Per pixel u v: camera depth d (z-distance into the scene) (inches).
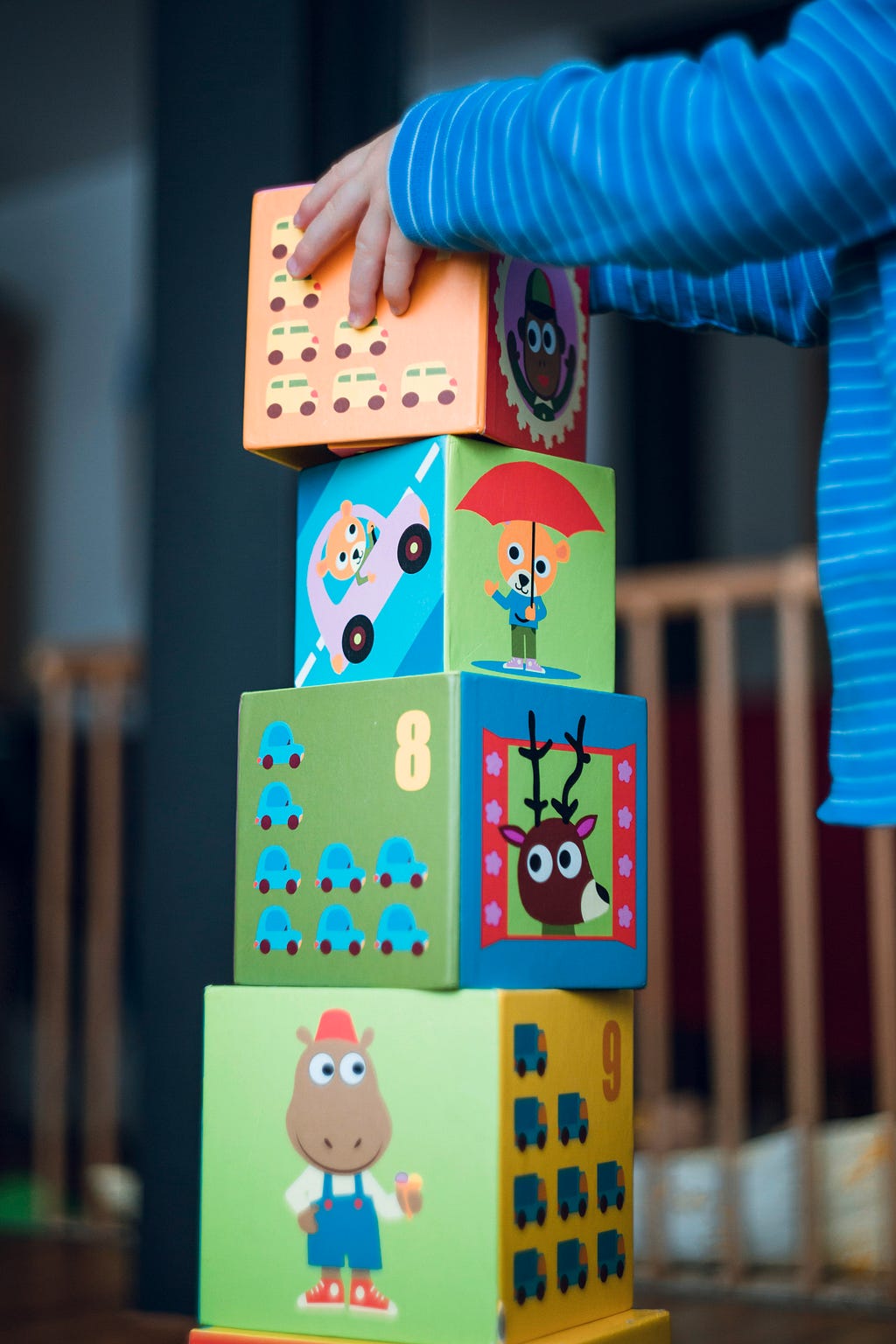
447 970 43.9
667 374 163.2
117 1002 125.8
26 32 157.8
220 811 77.0
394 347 48.2
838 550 41.2
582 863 47.9
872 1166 85.2
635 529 161.6
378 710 46.7
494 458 48.4
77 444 186.1
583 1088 46.8
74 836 137.1
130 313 184.4
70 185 190.4
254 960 48.7
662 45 160.1
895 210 38.2
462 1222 43.4
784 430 160.2
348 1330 44.9
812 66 37.3
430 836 44.9
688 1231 87.6
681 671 155.2
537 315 50.1
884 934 85.5
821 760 100.0
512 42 163.3
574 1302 45.8
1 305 192.4
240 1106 47.7
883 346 40.4
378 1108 45.1
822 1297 80.9
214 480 79.4
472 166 43.5
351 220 48.1
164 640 79.9
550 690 47.4
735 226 38.8
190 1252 74.6
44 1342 69.4
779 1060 120.7
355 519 49.8
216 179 81.2
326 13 81.2
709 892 103.9
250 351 50.7
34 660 121.1
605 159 39.9
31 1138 149.2
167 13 83.9
